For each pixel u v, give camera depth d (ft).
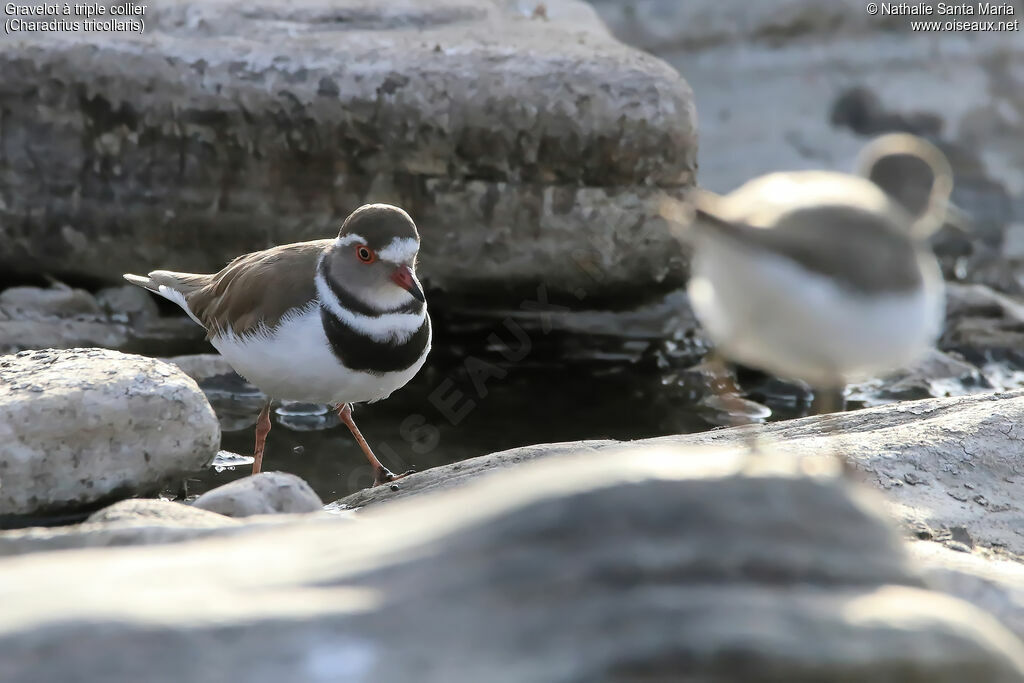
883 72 68.90
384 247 31.68
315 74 45.96
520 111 45.91
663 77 47.21
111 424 30.63
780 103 68.44
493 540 14.75
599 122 46.11
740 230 17.70
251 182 46.93
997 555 24.95
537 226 47.14
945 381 45.88
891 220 18.43
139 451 31.07
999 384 46.24
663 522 14.80
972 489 27.63
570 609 13.78
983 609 20.24
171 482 32.09
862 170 22.03
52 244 47.93
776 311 18.08
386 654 13.30
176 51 46.50
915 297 17.94
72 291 47.50
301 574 14.96
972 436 29.48
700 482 15.35
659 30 69.21
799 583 14.43
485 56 46.85
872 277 17.53
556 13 57.47
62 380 30.94
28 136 46.98
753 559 14.51
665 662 13.14
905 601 14.33
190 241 47.73
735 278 18.26
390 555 15.01
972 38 69.21
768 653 13.19
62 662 13.08
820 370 19.35
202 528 22.15
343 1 52.29
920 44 69.21
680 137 46.96
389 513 18.89
